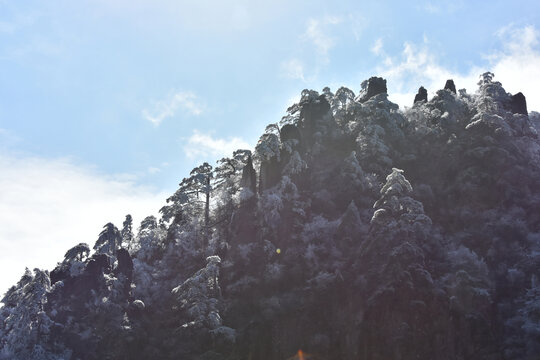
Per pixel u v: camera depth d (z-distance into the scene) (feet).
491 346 168.04
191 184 274.36
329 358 181.78
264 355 187.83
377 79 337.93
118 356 198.29
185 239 252.01
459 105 305.32
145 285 230.27
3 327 207.82
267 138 267.39
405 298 181.68
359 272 196.54
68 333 203.00
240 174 283.59
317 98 315.78
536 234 201.05
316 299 196.13
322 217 230.27
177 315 215.10
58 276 232.94
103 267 226.99
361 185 241.55
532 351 159.74
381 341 177.47
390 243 196.44
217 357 188.96
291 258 214.48
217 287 210.38
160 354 200.64
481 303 175.22
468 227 216.95
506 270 189.57
